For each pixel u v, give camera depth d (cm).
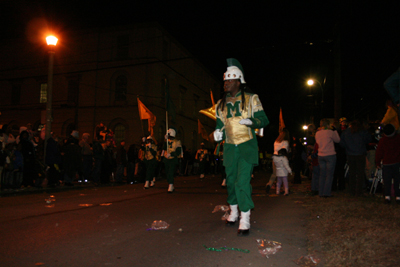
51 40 1141
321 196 716
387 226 393
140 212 567
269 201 709
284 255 318
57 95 2830
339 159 857
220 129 438
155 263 300
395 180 595
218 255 321
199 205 653
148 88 2594
